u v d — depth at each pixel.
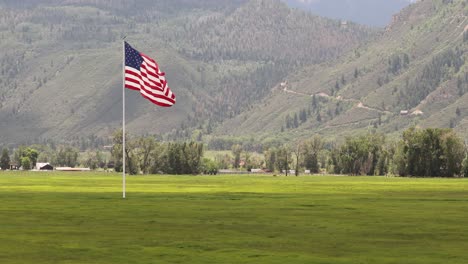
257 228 70.06
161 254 52.81
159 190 162.75
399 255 52.56
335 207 101.19
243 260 50.28
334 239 61.44
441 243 58.88
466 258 51.09
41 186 192.88
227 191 158.12
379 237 62.91
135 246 57.00
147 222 76.00
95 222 75.88
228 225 73.19
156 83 108.88
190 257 51.50
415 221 77.69
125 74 111.56
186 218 81.12
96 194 140.88
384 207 101.75
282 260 50.28
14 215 84.88
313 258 51.22
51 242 59.16
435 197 132.38
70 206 101.38
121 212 89.81
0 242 59.00
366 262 49.47
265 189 172.88
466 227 71.31
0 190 163.12
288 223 75.38
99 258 50.97
